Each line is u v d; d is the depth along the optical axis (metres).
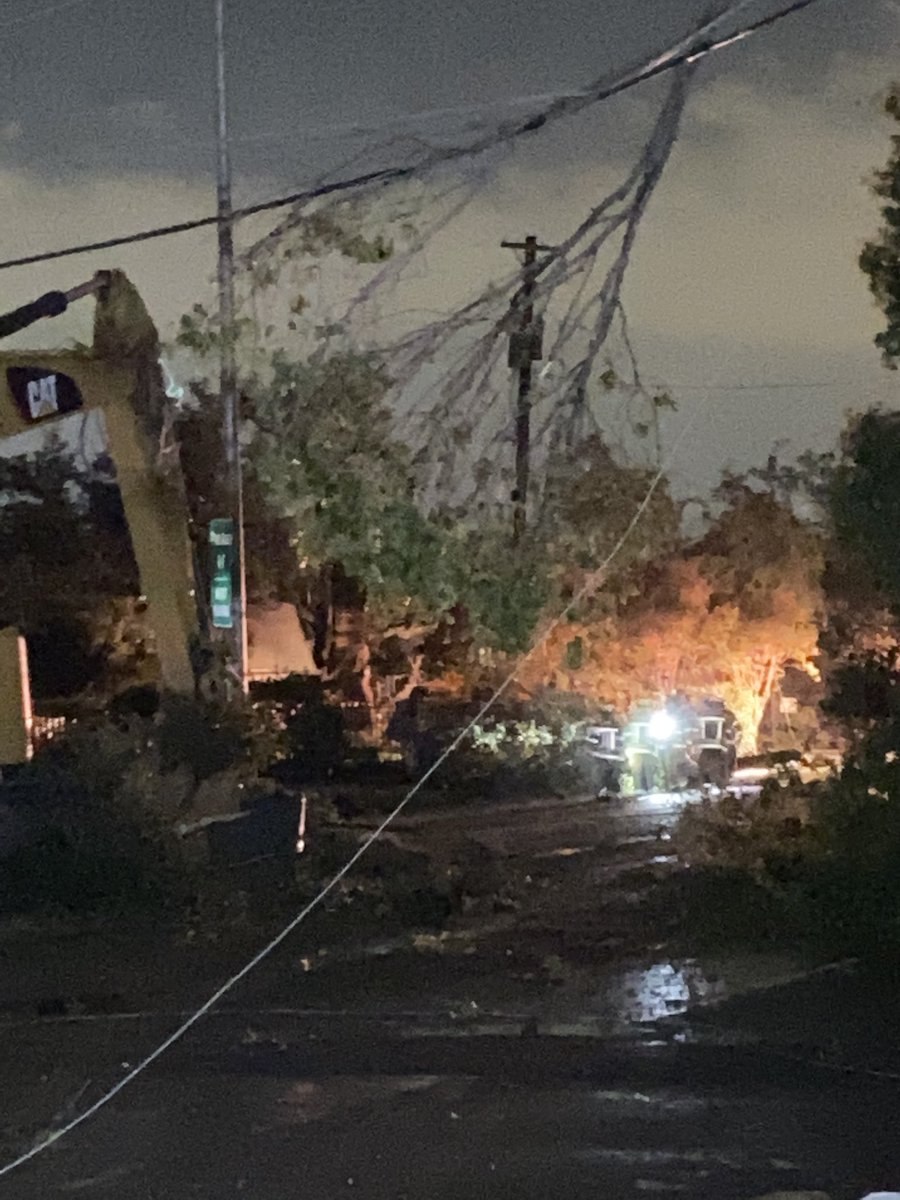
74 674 35.81
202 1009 11.28
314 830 20.64
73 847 15.13
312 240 10.59
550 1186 7.34
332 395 10.73
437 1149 7.91
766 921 13.12
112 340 16.55
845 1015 10.75
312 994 11.73
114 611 36.53
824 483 12.89
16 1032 10.67
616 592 12.41
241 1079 9.34
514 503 10.95
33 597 35.97
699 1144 7.96
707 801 18.69
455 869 17.84
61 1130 8.35
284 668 36.88
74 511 37.09
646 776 29.78
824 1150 7.87
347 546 10.84
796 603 36.62
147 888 15.11
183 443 19.58
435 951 13.30
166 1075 9.45
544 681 31.20
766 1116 8.46
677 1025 10.60
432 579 10.88
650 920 14.52
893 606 11.91
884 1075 9.32
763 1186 7.33
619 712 32.38
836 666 13.47
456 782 27.95
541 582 11.14
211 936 13.98
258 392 10.86
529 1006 11.23
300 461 10.76
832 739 16.95
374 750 30.97
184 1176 7.54
